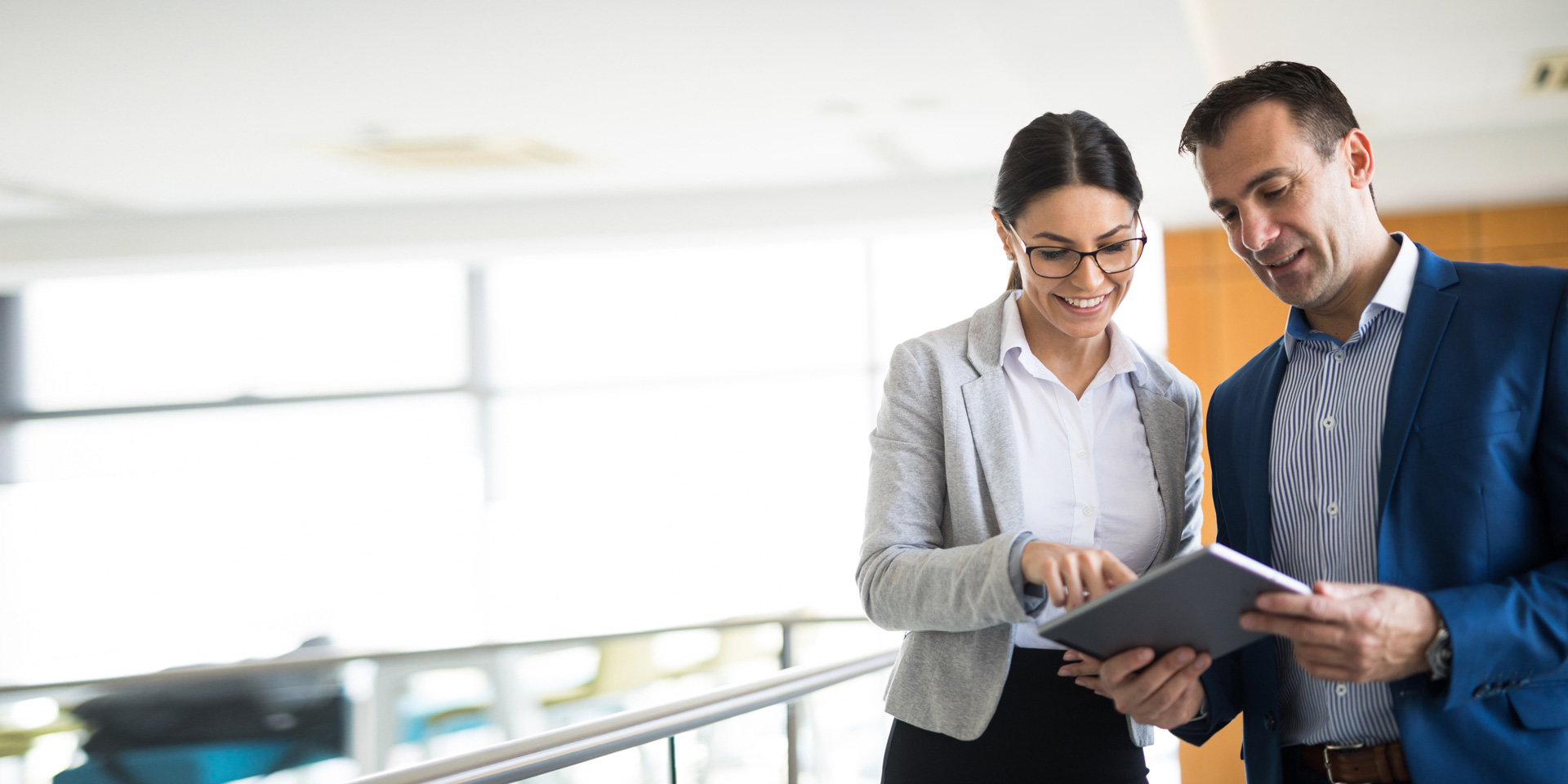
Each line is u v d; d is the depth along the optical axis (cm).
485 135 586
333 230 730
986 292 774
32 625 817
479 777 146
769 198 704
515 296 823
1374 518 141
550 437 816
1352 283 148
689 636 506
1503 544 131
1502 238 648
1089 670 142
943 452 162
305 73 493
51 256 732
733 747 217
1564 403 129
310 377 825
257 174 651
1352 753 143
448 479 818
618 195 716
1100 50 422
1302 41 474
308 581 816
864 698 277
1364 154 146
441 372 822
